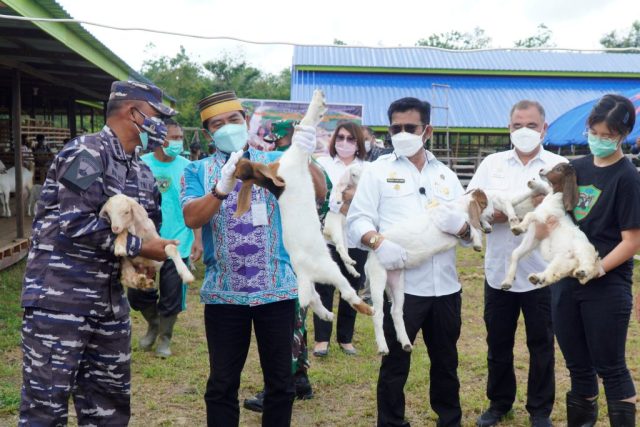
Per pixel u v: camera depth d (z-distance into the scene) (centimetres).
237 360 342
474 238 355
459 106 2397
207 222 335
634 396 345
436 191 386
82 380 315
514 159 417
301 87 2422
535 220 350
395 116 381
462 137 2544
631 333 661
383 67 2550
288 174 297
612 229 341
